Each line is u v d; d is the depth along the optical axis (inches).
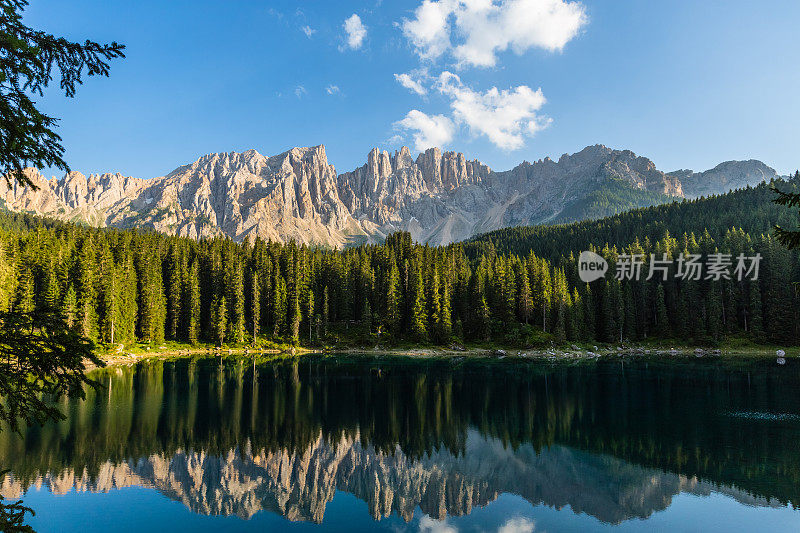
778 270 4825.3
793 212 6619.1
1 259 3597.4
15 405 353.4
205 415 1979.6
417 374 3238.2
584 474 1316.4
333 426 1870.1
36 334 350.6
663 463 1368.1
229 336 5118.1
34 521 1013.8
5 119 335.6
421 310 5206.7
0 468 1331.2
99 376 3002.0
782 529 961.5
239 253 6589.6
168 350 4658.0
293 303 5516.7
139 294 4808.1
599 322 5364.2
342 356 4611.2
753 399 2226.9
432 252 6791.3
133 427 1764.3
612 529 989.2
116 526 999.6
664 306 5255.9
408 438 1720.0
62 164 380.5
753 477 1244.5
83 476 1278.3
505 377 3075.8
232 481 1291.8
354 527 1021.8
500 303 5290.4
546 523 1029.2
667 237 6530.5
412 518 1069.1
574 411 2070.6
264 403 2242.9
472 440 1686.8
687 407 2073.1
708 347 4805.6
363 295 5930.1
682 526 986.7
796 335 4594.0
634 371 3292.3
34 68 354.9
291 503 1158.3
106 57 369.4
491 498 1186.6
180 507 1108.5
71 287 3809.1
